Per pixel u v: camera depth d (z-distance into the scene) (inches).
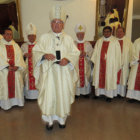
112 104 135.3
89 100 145.4
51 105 86.7
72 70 92.2
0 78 117.9
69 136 88.0
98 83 141.1
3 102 123.4
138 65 129.9
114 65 132.5
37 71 89.3
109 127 97.4
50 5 170.9
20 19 167.0
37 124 102.7
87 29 178.5
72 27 177.3
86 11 174.2
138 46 128.4
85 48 145.1
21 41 171.6
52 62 83.0
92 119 108.0
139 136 87.8
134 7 237.0
